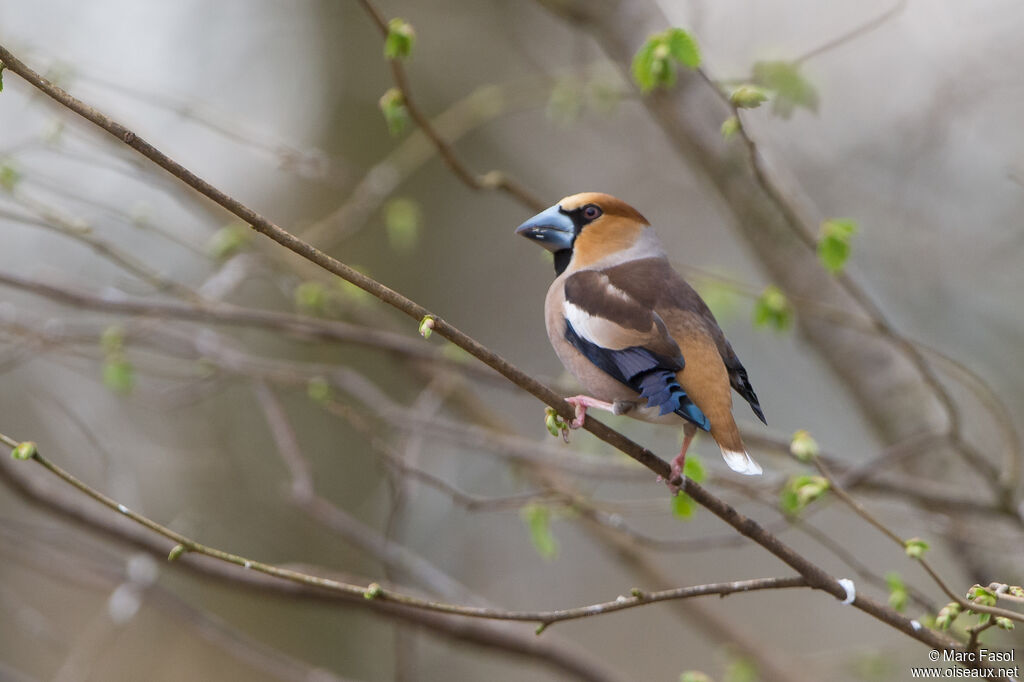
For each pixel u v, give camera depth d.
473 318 17.81
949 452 10.58
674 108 10.72
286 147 9.88
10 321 9.60
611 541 11.71
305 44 17.23
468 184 8.30
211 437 14.82
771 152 11.02
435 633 9.60
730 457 6.36
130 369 9.52
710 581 16.70
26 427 13.73
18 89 9.45
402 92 7.59
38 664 13.41
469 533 15.29
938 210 13.50
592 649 16.88
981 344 13.46
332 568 14.97
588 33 11.20
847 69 13.78
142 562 9.53
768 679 11.07
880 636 16.11
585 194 8.09
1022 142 13.41
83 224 8.94
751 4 13.21
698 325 6.91
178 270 13.08
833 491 5.88
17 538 9.99
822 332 11.12
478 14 16.41
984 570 10.25
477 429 9.87
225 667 14.88
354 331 9.68
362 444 15.59
